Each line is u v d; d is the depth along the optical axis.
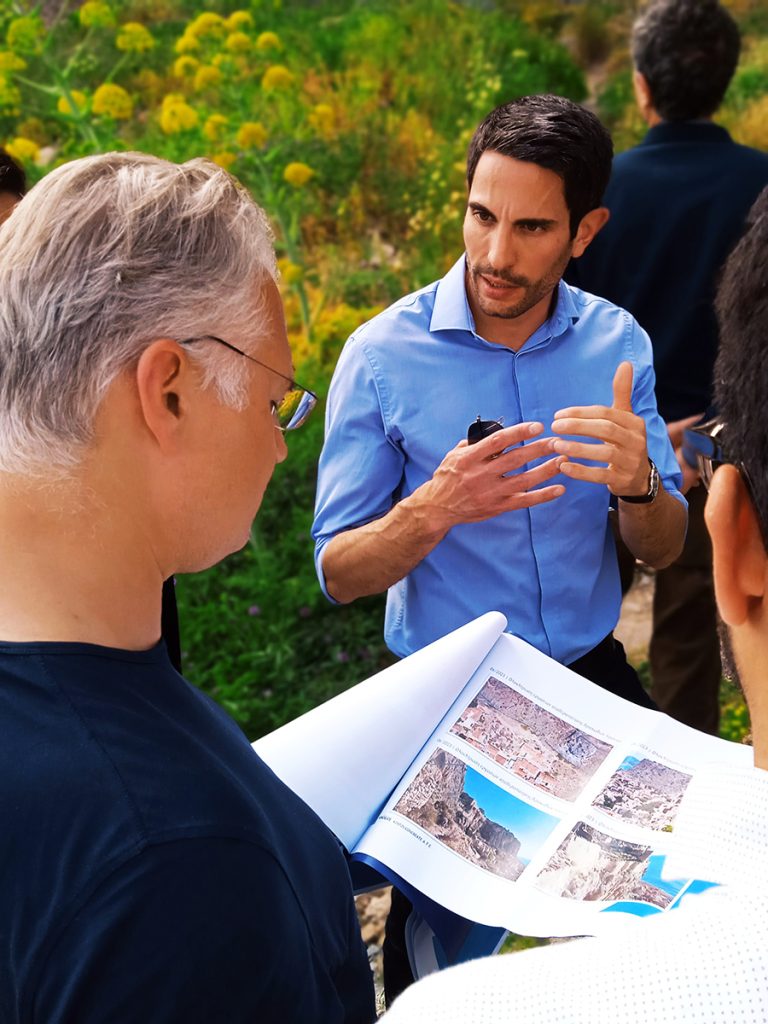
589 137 1.87
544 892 1.39
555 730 1.65
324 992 0.96
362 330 2.05
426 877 1.43
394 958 1.87
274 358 0.98
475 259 1.92
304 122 5.86
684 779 1.56
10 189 1.60
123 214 0.87
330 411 2.08
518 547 2.01
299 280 4.59
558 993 0.59
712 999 0.56
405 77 6.99
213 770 0.88
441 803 1.53
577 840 1.46
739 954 0.57
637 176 2.83
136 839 0.80
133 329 0.86
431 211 5.65
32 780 0.81
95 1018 0.79
